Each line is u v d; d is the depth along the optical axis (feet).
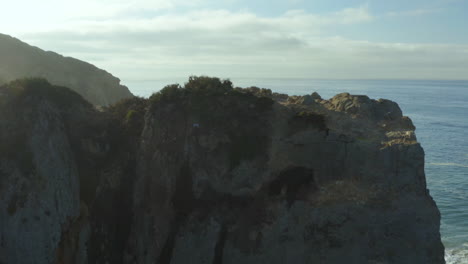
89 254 95.35
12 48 257.96
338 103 108.88
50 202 93.25
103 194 100.48
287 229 89.51
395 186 89.92
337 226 87.97
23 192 92.27
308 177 94.07
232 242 90.07
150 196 97.30
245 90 111.86
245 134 96.84
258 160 95.55
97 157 106.22
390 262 86.07
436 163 309.01
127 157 104.47
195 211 93.61
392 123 102.42
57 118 105.40
